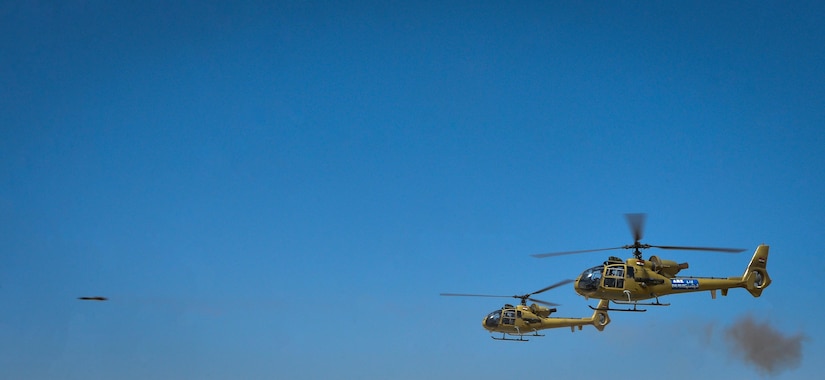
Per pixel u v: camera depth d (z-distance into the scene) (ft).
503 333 257.34
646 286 181.98
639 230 188.24
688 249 184.75
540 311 256.32
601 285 181.78
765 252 197.06
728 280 192.34
